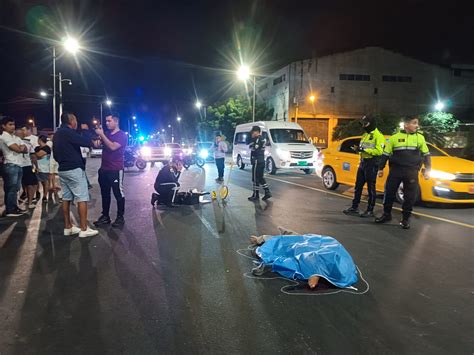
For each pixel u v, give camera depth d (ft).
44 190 32.14
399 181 23.85
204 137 182.19
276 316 12.10
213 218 25.88
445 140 109.19
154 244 19.71
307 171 59.21
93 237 20.95
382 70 151.23
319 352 10.17
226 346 10.42
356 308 12.69
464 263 17.21
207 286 14.38
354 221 25.39
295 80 146.30
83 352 10.14
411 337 10.94
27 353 10.09
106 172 23.27
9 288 14.15
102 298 13.32
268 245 17.08
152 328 11.35
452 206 31.24
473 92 156.76
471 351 10.27
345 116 149.48
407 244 20.12
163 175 29.99
